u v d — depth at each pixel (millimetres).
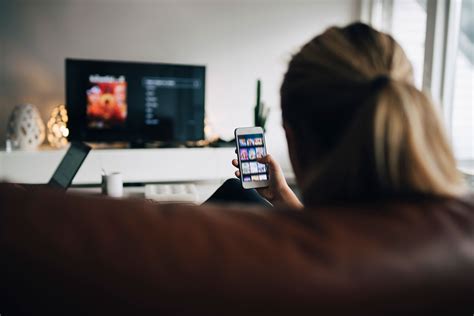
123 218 281
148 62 3262
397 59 402
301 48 427
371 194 367
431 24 2701
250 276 269
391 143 351
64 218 278
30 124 2961
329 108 390
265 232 289
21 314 277
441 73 2705
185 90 3264
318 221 302
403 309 288
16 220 276
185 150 3086
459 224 312
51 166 2908
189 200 2297
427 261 290
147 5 3299
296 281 271
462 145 2635
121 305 265
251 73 3496
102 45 3275
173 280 264
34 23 3170
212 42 3420
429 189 349
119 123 3195
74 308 269
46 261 265
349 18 3588
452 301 296
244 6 3430
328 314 278
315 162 415
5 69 3166
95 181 2973
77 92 3102
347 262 280
